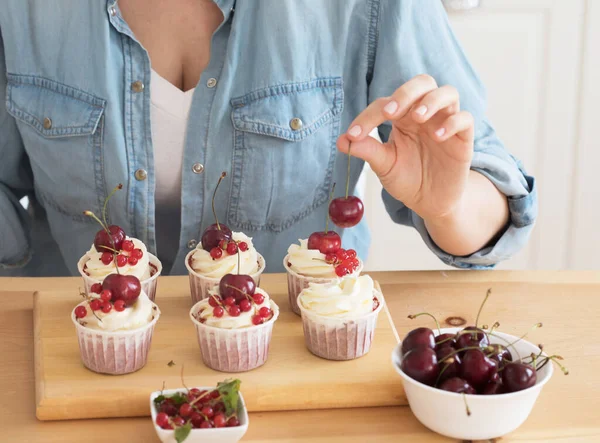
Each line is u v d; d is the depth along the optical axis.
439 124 1.24
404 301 1.44
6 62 1.59
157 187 1.61
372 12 1.57
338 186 1.66
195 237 1.62
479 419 1.03
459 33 2.55
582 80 2.58
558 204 2.71
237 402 1.06
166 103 1.55
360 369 1.20
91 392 1.12
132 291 1.20
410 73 1.57
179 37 1.56
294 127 1.56
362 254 1.77
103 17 1.51
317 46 1.57
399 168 1.32
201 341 1.20
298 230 1.67
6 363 1.23
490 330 1.23
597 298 1.46
